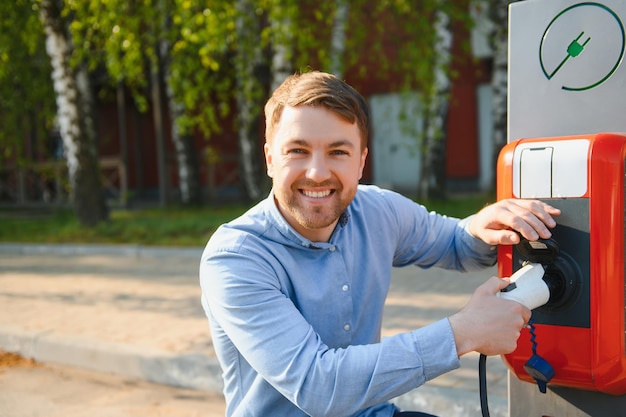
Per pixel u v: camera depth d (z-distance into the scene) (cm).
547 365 156
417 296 529
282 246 155
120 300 558
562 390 169
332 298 159
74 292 601
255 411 159
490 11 1085
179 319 487
